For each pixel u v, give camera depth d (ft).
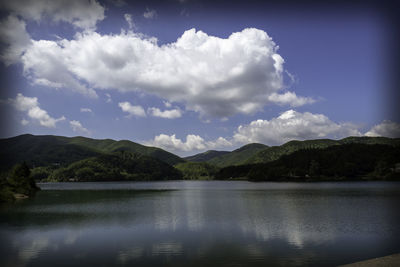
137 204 266.36
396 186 528.63
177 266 84.58
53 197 362.74
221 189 559.38
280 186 641.40
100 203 277.85
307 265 84.69
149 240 115.96
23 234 128.98
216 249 101.86
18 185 398.21
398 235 120.98
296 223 150.61
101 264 86.94
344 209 205.87
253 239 116.06
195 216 180.65
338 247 103.14
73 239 118.52
